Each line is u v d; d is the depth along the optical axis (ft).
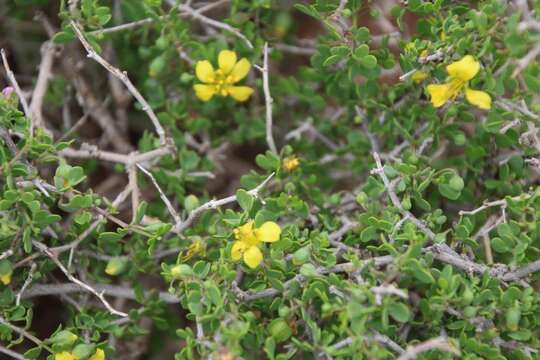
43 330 17.58
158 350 17.71
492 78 12.42
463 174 15.60
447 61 12.92
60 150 13.48
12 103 13.26
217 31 18.19
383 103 15.61
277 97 17.58
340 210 15.46
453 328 12.01
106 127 17.97
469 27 12.40
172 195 16.66
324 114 18.84
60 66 18.19
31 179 12.91
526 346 12.07
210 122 16.90
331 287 11.55
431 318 12.46
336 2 14.15
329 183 17.58
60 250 13.19
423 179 13.51
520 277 12.47
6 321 12.92
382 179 13.56
